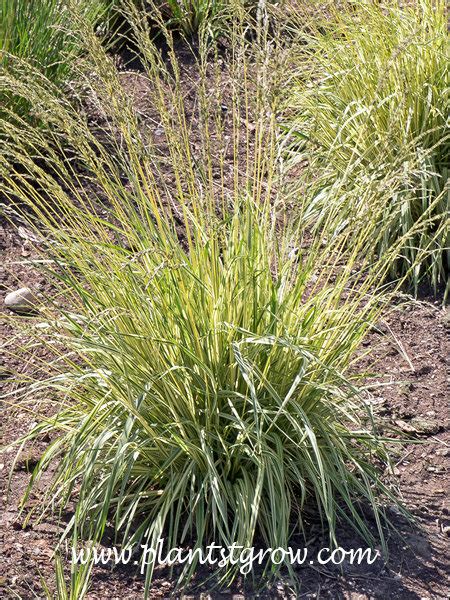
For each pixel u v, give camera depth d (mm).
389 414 4051
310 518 3416
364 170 3941
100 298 3463
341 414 3604
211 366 3285
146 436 3289
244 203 3713
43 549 3246
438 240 4914
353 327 3486
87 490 3352
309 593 3088
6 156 5324
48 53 5598
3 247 4984
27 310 4555
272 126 3400
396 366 4371
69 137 3342
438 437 3924
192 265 3396
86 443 3346
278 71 3326
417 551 3305
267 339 3059
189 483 3357
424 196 4762
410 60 5082
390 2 5754
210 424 3275
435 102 5062
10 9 5543
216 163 5520
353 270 4848
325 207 4555
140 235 3775
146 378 3244
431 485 3641
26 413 3936
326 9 6195
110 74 3342
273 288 3291
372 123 4973
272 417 3330
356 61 5312
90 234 3465
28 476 3617
